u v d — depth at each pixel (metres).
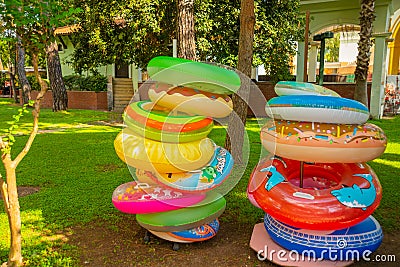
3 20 2.96
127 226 4.07
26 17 2.79
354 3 13.77
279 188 3.42
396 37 19.19
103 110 17.27
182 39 6.23
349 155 3.20
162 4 10.11
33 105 2.82
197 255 3.44
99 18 10.54
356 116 3.21
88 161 7.10
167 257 3.40
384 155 7.52
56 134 10.22
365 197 3.21
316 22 14.78
